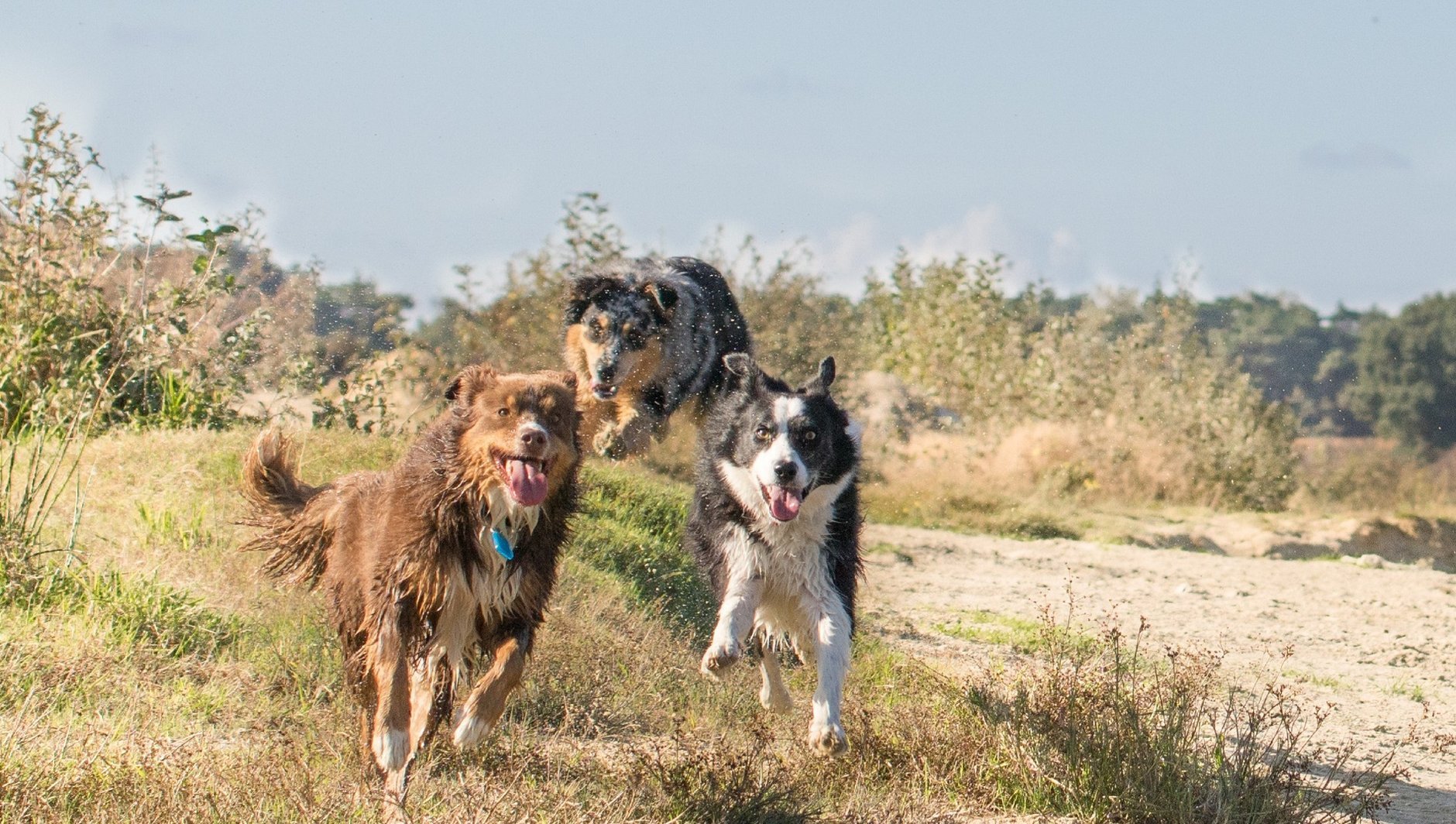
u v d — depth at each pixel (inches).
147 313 520.4
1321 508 920.3
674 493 510.6
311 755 239.9
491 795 220.5
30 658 265.3
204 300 528.7
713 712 308.7
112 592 302.8
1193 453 906.7
